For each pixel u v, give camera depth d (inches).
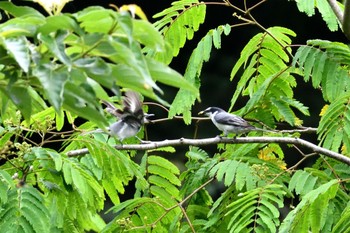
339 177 470.9
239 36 1141.7
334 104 457.4
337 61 476.1
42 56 195.9
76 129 423.2
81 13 192.4
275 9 1141.7
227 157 493.4
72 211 392.5
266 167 450.9
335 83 472.1
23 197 359.6
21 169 381.4
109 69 195.3
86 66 195.0
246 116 515.8
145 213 454.3
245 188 463.5
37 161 396.2
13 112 351.3
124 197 971.9
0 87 207.8
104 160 416.8
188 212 470.6
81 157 427.2
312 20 1141.7
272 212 409.4
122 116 460.1
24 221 352.5
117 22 191.3
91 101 201.9
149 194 485.4
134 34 197.3
